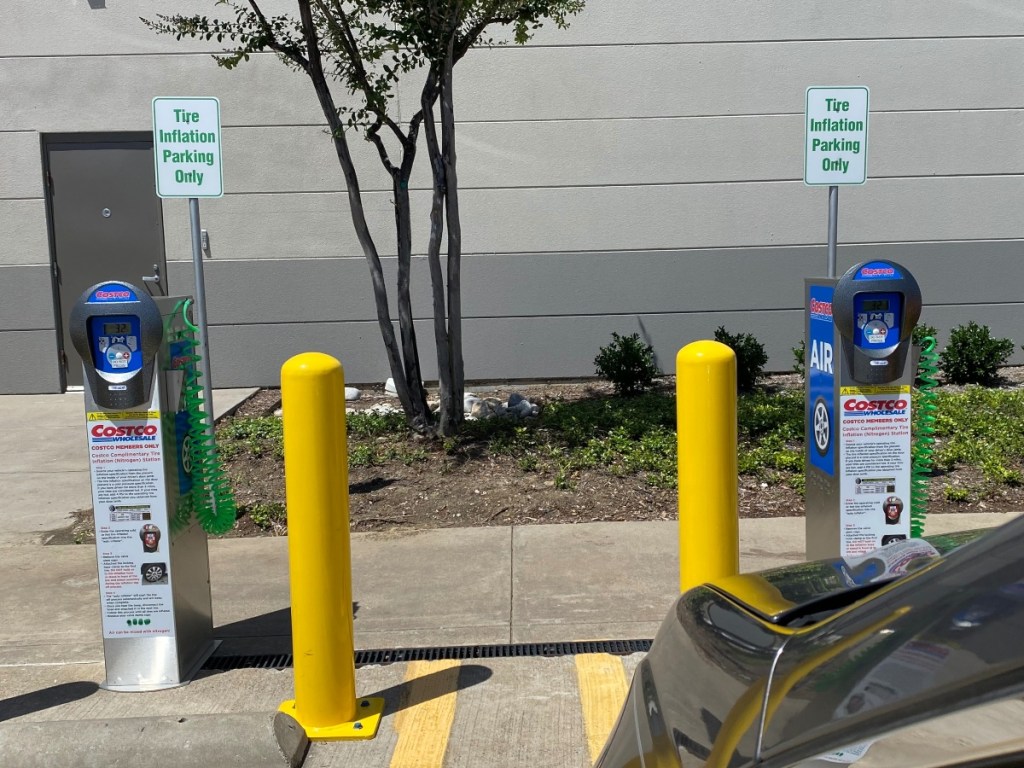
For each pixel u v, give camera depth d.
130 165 10.57
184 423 4.39
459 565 5.66
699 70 10.46
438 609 5.05
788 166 10.59
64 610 5.24
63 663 4.59
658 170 10.57
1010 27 10.50
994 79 10.56
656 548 5.83
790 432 7.79
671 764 1.84
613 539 6.01
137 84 10.43
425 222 10.54
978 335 10.09
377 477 7.17
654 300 10.73
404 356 8.02
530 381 10.81
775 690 1.76
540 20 10.35
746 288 10.73
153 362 4.04
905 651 1.62
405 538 6.15
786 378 10.56
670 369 10.84
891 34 10.47
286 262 10.62
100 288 3.94
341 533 3.79
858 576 2.33
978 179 10.71
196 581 4.52
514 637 4.70
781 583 2.35
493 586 5.33
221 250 10.59
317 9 8.16
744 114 10.52
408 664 4.45
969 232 10.76
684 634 2.21
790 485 6.91
